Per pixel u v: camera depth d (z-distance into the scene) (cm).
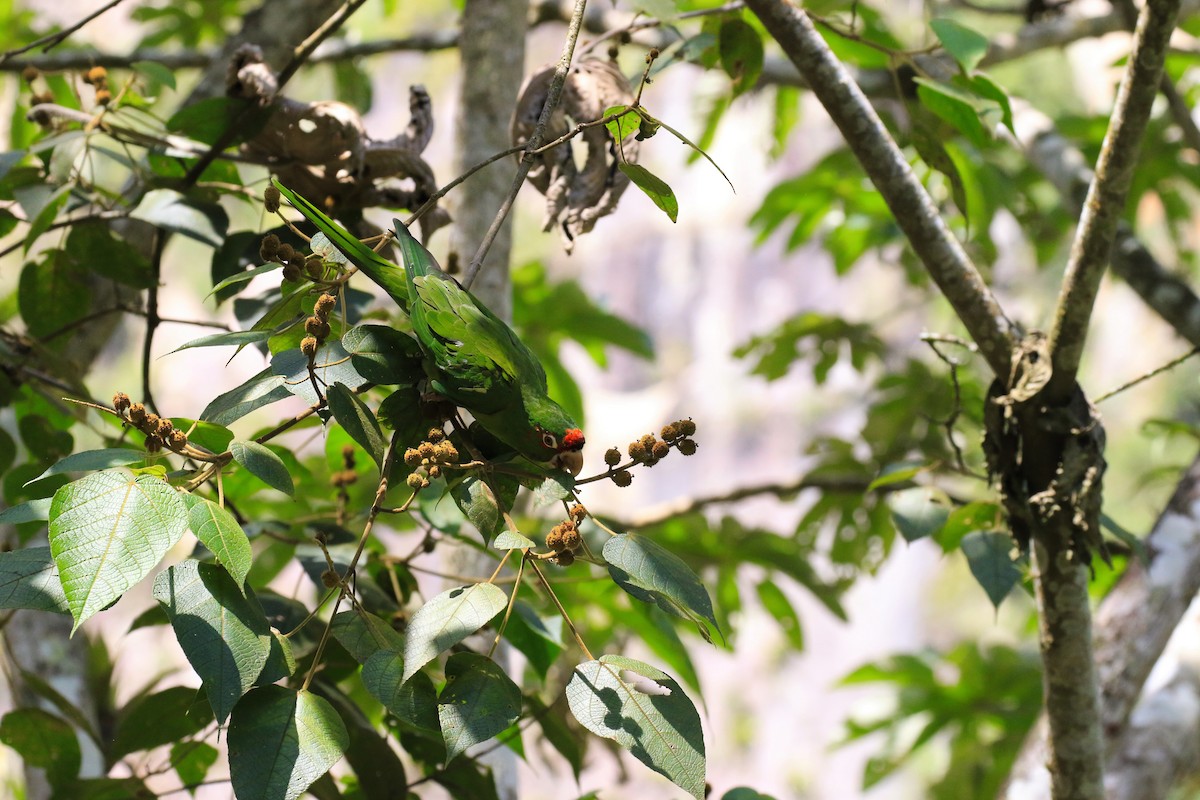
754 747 3512
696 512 1030
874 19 962
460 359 377
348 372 382
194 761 492
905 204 517
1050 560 514
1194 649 779
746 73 571
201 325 541
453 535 522
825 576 1147
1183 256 1177
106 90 532
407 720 334
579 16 389
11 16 1160
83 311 592
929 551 3588
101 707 743
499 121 642
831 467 1080
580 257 4328
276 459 352
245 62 496
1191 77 1198
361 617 376
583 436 391
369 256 379
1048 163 980
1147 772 714
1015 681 1057
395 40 1019
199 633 315
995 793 1031
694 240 4219
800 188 1228
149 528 303
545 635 502
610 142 472
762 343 1182
